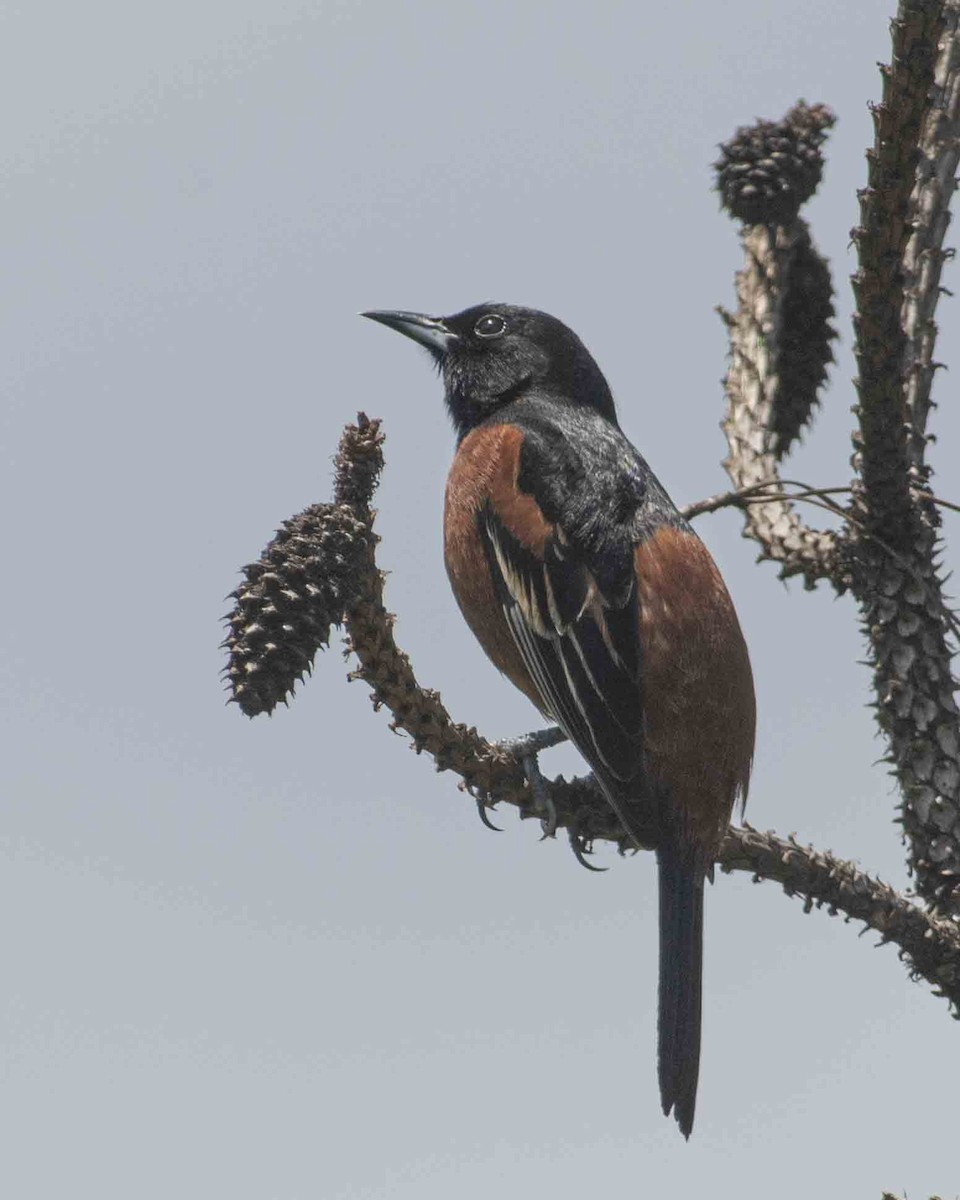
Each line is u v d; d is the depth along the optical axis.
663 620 9.98
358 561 7.92
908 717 8.59
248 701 7.55
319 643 7.66
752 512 10.15
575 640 10.30
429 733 9.15
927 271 9.45
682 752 9.85
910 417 9.08
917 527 8.95
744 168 11.11
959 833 8.44
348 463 7.97
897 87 8.28
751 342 11.07
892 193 8.46
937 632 8.72
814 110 11.29
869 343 8.73
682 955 9.64
